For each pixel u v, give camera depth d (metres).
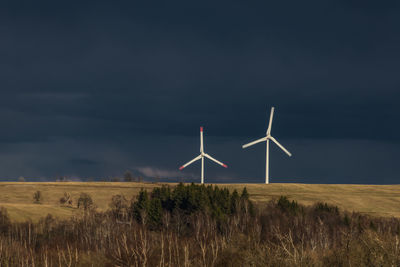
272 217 121.75
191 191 171.62
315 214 140.12
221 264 21.64
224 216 129.00
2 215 134.88
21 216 159.75
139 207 154.25
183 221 133.25
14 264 28.62
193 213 146.50
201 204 153.75
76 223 101.56
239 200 164.25
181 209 159.88
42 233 99.88
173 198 176.12
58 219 135.50
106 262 25.11
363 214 167.50
